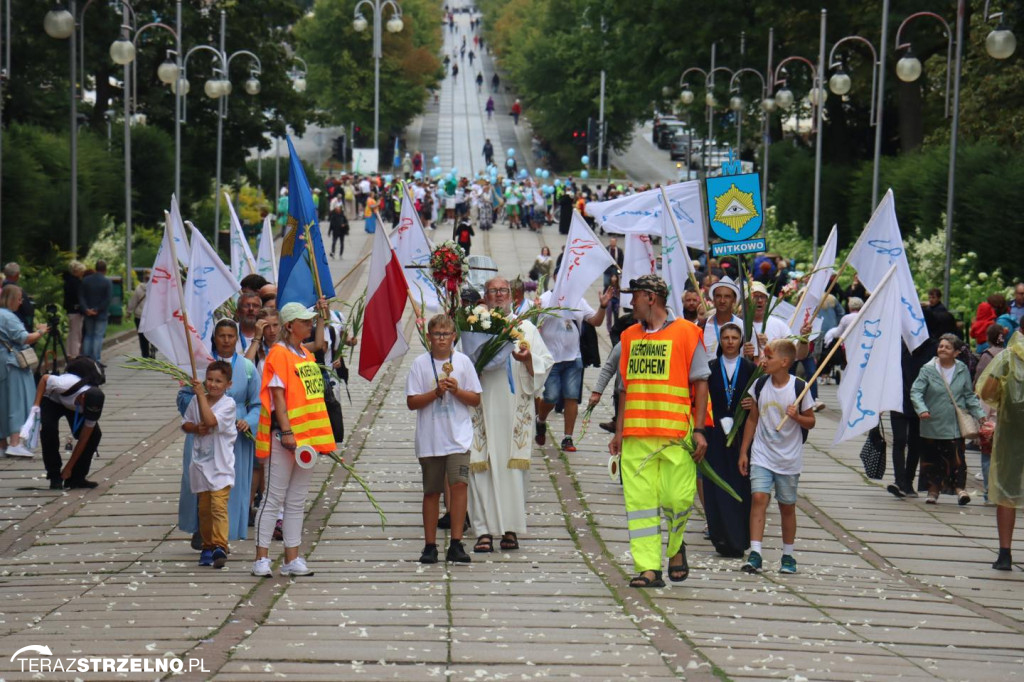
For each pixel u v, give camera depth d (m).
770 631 18.47
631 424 21.00
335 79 198.38
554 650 16.91
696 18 101.25
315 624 18.12
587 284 33.59
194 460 22.23
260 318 24.33
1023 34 69.81
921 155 74.25
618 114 192.75
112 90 98.06
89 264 67.25
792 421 22.61
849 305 42.12
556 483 30.11
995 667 16.97
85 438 28.83
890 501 29.89
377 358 25.41
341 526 25.62
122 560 22.70
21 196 57.66
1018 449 23.52
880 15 87.56
